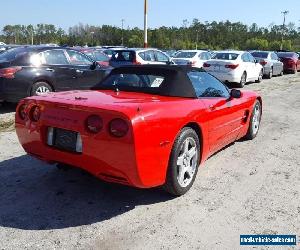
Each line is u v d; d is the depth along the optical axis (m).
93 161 3.50
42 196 4.01
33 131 3.88
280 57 24.25
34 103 3.88
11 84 8.24
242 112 5.67
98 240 3.18
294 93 13.75
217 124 4.71
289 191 4.27
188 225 3.45
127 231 3.33
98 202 3.89
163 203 3.89
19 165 4.94
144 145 3.37
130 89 4.43
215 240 3.21
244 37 101.50
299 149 6.01
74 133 3.59
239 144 6.20
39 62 8.75
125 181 3.48
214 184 4.43
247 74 16.19
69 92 4.40
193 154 4.15
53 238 3.19
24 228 3.35
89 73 9.89
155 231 3.34
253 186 4.40
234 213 3.70
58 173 4.67
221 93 5.12
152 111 3.53
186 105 4.06
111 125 3.34
